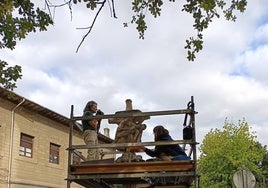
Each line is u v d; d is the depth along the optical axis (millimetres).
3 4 5152
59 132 25203
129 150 6984
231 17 5938
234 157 37562
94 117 6516
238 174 13180
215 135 39531
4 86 7180
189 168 6172
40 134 23266
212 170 38375
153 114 6332
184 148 7473
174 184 7293
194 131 6184
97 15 4945
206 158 38781
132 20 6035
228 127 39500
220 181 38188
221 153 38344
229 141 38656
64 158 25516
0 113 20000
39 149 23062
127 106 7535
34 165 22453
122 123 7469
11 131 20688
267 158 51156
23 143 21859
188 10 5863
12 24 6359
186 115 6777
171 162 6230
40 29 6492
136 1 5848
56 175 24531
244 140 38562
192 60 6285
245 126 39500
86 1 5117
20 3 6289
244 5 5855
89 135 7617
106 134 35469
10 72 7098
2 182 19812
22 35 6438
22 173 21328
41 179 22969
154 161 6465
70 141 6562
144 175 6270
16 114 21219
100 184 7559
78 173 6492
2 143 20047
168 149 6965
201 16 5930
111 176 6371
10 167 20406
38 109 22375
